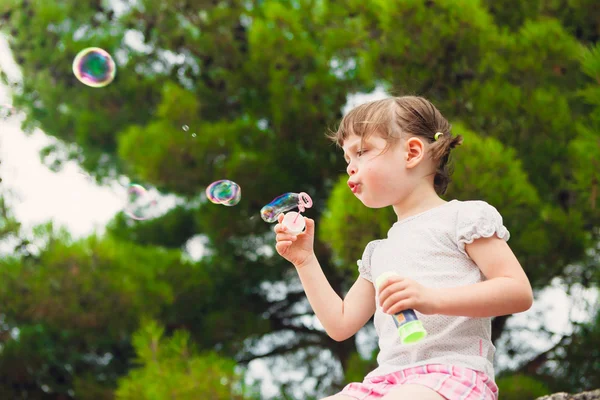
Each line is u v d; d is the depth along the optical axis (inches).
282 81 273.0
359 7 230.2
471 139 194.1
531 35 217.8
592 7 243.3
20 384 291.0
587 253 241.6
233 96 307.7
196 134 273.6
